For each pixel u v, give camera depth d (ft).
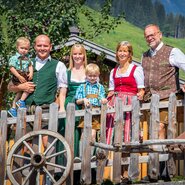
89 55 47.11
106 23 51.26
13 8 49.06
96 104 28.66
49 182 28.12
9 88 29.76
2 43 46.34
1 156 27.89
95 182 28.30
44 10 48.24
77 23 50.08
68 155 26.73
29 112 28.50
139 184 26.71
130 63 28.71
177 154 27.22
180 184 26.30
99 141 27.68
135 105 27.14
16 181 27.22
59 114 27.58
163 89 28.30
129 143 25.91
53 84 28.84
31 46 45.68
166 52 28.40
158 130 26.99
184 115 27.32
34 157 26.96
